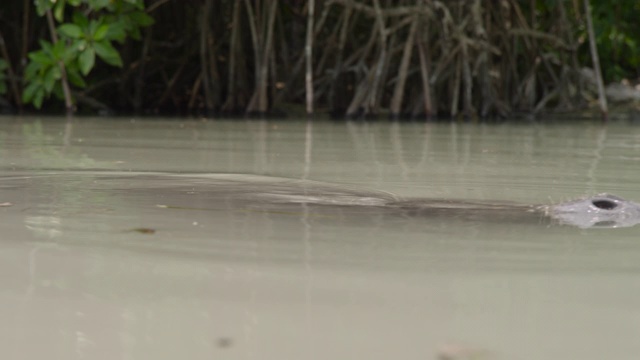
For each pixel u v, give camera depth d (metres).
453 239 5.68
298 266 4.84
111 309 3.96
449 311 4.00
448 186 8.62
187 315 3.88
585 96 25.70
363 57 22.94
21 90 22.52
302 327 3.73
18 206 6.80
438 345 3.54
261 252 5.21
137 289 4.31
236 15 23.83
